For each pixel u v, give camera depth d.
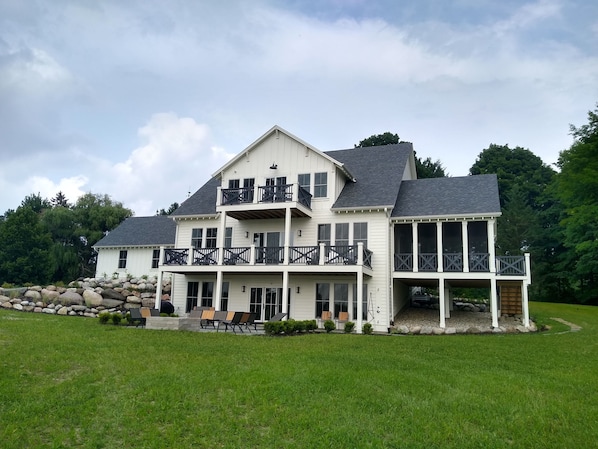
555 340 14.94
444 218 19.84
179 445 5.91
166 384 8.25
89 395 7.63
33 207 60.00
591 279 39.31
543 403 7.71
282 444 5.98
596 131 29.17
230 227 23.27
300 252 19.81
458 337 15.92
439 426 6.64
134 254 30.00
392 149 25.09
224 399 7.57
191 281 23.94
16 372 8.78
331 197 21.27
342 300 20.73
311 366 9.77
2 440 5.89
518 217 42.78
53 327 15.27
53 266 43.88
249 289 22.50
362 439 6.14
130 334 14.38
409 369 9.91
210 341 13.33
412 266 20.45
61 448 5.79
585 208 30.33
